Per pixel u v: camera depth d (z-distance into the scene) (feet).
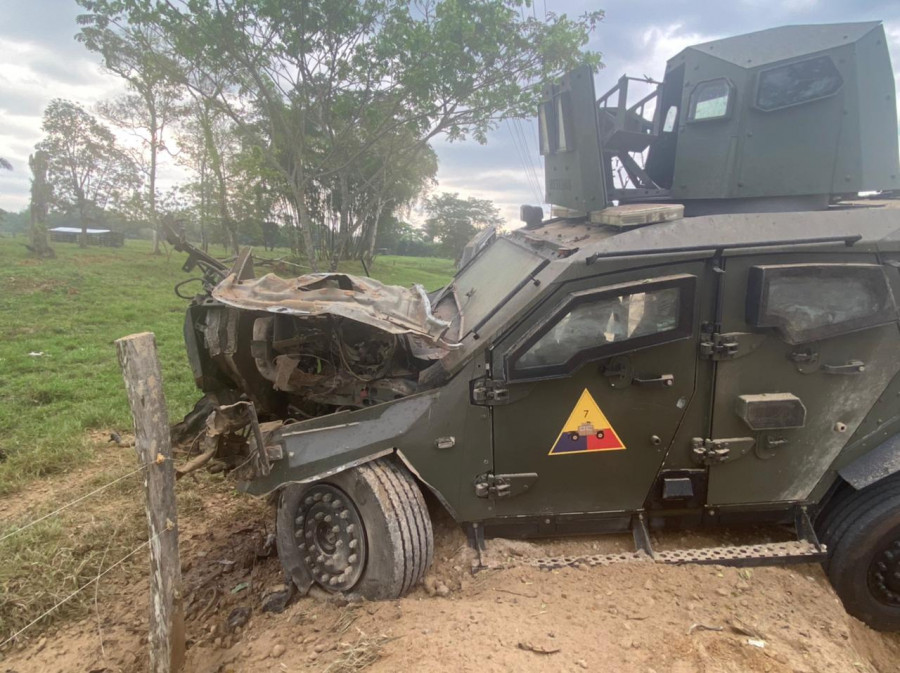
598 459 11.19
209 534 14.35
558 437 11.01
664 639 9.11
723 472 11.38
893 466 10.96
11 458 17.44
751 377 11.03
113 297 51.83
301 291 11.47
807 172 12.00
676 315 10.52
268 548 13.51
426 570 10.90
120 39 38.09
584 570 10.90
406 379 11.69
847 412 11.25
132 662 10.29
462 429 10.84
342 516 10.87
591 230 12.46
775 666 8.61
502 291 12.09
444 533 11.91
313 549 11.34
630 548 11.80
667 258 10.59
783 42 12.29
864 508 11.14
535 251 12.96
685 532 12.26
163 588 8.80
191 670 9.93
